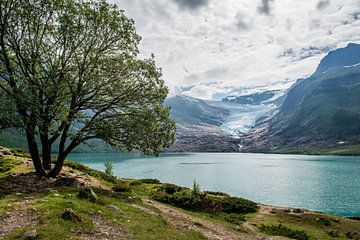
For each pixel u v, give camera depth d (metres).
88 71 28.36
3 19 25.73
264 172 127.31
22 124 24.73
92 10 27.38
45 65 27.55
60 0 26.64
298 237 26.11
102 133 28.92
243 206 37.38
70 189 24.20
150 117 29.78
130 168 138.00
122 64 29.17
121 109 30.86
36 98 25.23
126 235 15.20
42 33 27.61
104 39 28.55
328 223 33.72
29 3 26.16
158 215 21.81
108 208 19.53
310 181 97.31
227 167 153.75
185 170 133.12
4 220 14.64
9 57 27.00
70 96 28.72
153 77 30.67
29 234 12.95
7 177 27.39
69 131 30.03
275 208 39.97
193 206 31.64
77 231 14.28
